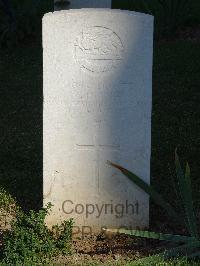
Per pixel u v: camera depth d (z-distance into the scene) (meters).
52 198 2.45
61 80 2.34
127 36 2.30
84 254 2.28
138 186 2.38
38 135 3.56
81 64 2.33
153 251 2.31
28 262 2.13
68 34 2.30
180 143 3.35
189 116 3.74
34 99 4.20
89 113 2.37
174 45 5.11
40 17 5.64
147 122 2.38
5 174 3.03
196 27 5.50
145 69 2.34
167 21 5.34
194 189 2.80
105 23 2.29
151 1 5.77
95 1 3.62
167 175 2.98
